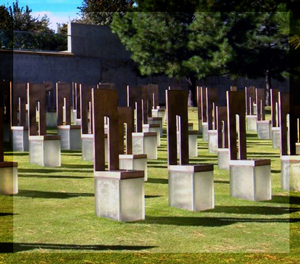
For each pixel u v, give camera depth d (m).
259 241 6.40
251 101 21.95
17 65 32.44
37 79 33.34
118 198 7.16
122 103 37.31
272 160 13.30
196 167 7.72
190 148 14.00
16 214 7.59
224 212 7.71
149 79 37.81
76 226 6.96
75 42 35.16
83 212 7.68
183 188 7.87
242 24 30.86
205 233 6.70
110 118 7.27
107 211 7.34
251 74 32.50
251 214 7.62
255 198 8.45
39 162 12.39
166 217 7.43
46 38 36.56
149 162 12.85
